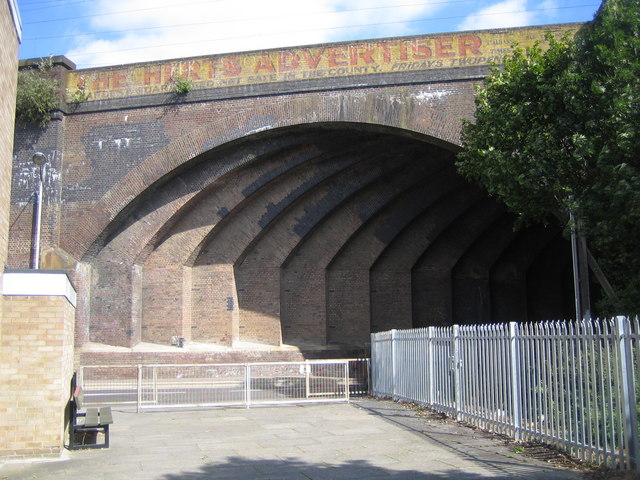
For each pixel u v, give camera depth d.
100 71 23.61
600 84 11.91
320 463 9.26
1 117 8.80
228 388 18.48
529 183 12.95
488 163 13.79
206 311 24.86
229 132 22.28
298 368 22.41
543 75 13.23
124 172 23.09
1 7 8.53
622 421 7.83
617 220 11.66
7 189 9.57
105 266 24.09
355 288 26.16
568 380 8.95
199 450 10.47
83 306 23.52
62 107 23.53
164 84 22.98
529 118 13.46
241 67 22.34
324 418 14.00
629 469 7.66
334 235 25.78
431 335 14.16
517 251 28.36
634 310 12.28
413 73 20.78
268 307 25.23
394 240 26.62
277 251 25.38
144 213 23.94
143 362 23.55
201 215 24.41
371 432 11.95
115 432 12.48
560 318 28.89
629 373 7.72
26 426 9.61
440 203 26.42
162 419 14.35
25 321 9.73
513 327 10.51
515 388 10.41
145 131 23.05
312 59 21.70
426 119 20.50
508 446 9.98
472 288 27.64
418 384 14.95
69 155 23.55
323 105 21.39
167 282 24.53
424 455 9.58
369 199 25.42
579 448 8.72
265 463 9.35
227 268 24.97
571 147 12.88
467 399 12.33
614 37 12.16
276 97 21.92
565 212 13.87
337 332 25.92
